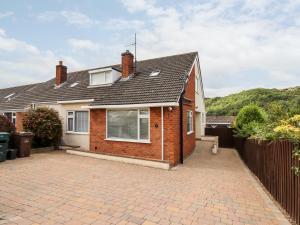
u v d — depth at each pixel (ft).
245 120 51.70
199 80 66.18
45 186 21.76
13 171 27.32
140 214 16.06
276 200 19.79
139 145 38.42
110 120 42.14
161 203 18.42
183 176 28.43
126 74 50.03
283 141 18.02
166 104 34.68
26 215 15.14
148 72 49.03
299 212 14.42
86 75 64.03
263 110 52.11
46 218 14.78
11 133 37.47
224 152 54.60
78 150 42.73
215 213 16.76
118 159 37.47
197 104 61.36
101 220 14.79
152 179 26.35
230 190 22.76
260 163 26.94
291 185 16.01
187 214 16.40
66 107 52.54
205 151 52.60
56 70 64.95
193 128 53.47
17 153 36.78
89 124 47.01
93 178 25.59
